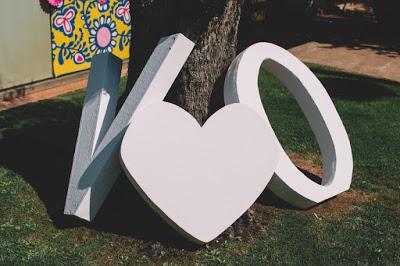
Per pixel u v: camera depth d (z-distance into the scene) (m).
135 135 4.04
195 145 4.27
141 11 4.95
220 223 4.35
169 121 4.16
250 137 4.46
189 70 4.81
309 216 5.22
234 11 4.92
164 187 4.14
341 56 13.02
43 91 9.20
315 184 5.22
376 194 5.84
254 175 4.48
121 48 10.50
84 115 4.85
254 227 4.89
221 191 4.35
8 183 5.35
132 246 4.50
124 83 9.12
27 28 8.81
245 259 4.42
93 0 9.63
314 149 7.00
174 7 4.71
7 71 8.73
